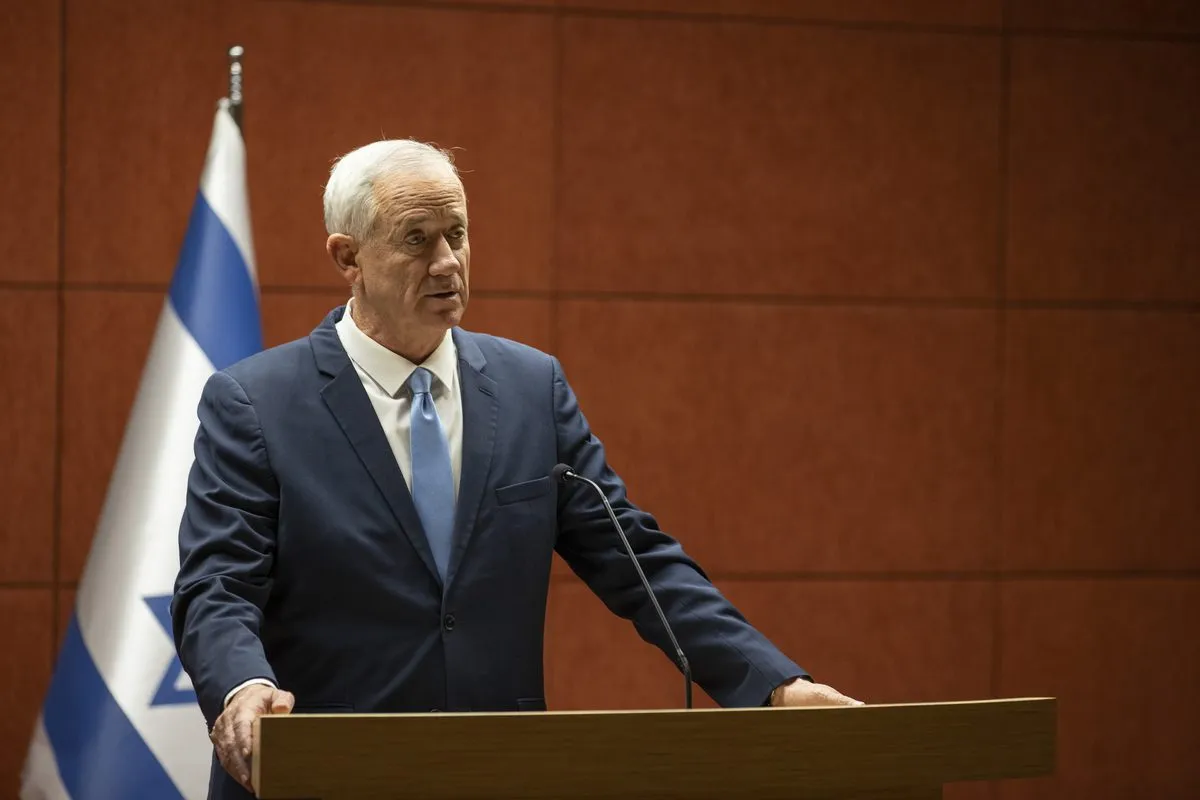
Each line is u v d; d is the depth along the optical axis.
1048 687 15.54
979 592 15.41
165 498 10.38
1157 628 15.68
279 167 14.26
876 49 15.19
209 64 14.13
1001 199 15.41
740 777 5.15
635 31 14.83
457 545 7.10
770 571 15.09
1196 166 15.69
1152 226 15.63
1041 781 15.53
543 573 7.35
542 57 14.69
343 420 7.17
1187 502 15.73
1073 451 15.55
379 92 14.42
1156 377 15.66
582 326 14.78
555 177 14.73
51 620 13.98
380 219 7.07
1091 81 15.52
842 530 15.21
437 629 7.00
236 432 7.08
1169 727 15.69
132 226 14.05
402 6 14.46
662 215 14.89
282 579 6.96
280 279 14.28
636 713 5.06
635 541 7.46
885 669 15.28
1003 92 15.41
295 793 4.78
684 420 14.95
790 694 6.60
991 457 15.43
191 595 6.59
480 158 14.60
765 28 15.01
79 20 13.94
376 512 7.04
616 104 14.81
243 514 6.87
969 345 15.38
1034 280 15.48
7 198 13.87
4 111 13.84
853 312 15.20
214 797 6.98
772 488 15.09
